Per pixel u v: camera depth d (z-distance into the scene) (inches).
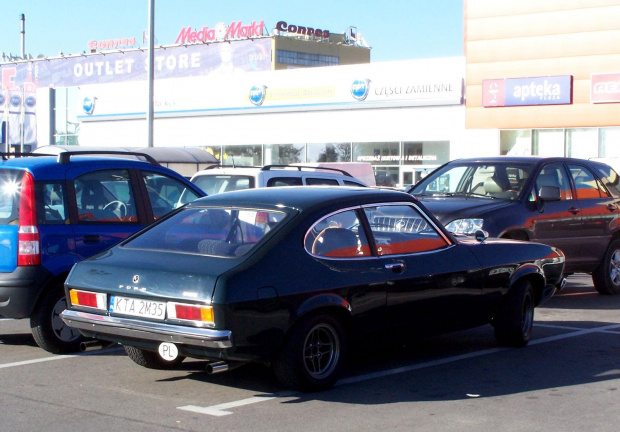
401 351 314.7
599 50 1235.2
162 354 230.1
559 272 339.3
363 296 251.9
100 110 1787.6
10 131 2193.7
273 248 235.8
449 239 292.2
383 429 212.5
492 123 1311.5
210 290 220.4
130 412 227.5
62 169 303.9
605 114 1234.0
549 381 266.7
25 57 3344.0
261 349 227.5
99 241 305.1
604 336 345.4
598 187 474.0
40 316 293.3
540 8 1270.9
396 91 1387.8
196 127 1642.5
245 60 2815.0
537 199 431.5
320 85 1475.1
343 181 521.3
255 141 1566.2
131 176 327.6
